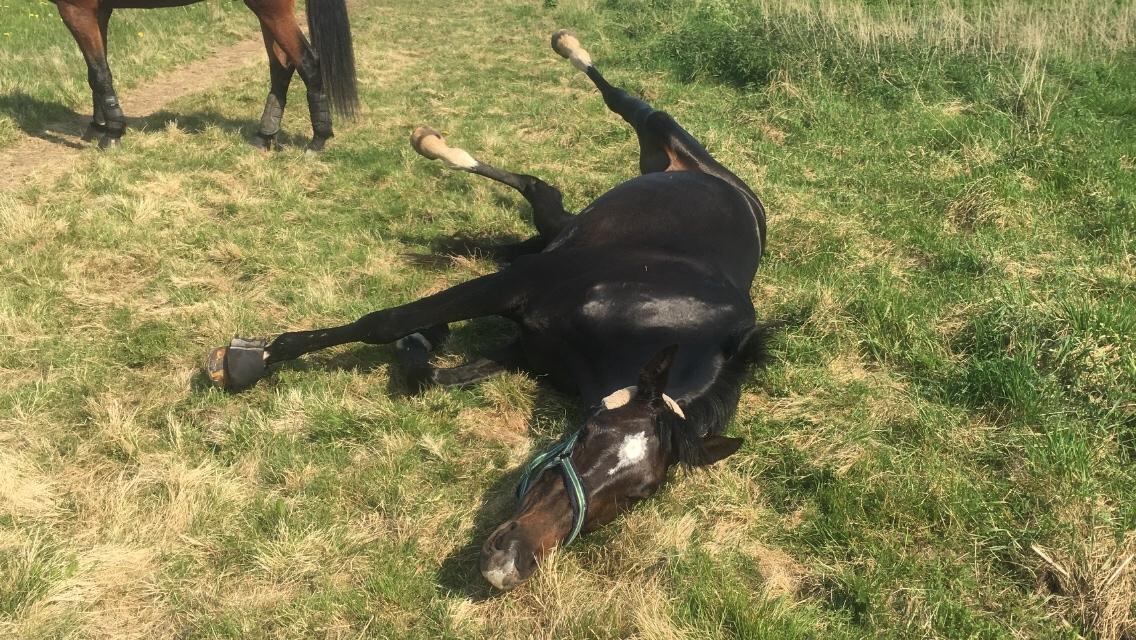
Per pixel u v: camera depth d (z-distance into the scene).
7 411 3.32
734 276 3.86
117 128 6.27
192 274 4.52
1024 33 9.21
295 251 4.80
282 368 3.74
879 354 4.13
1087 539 2.83
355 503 3.01
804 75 8.41
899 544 2.92
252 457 3.20
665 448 2.56
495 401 3.55
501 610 2.58
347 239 5.02
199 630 2.46
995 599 2.73
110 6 6.25
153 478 3.04
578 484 2.46
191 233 4.89
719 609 2.57
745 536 2.96
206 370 3.61
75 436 3.22
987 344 4.05
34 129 6.70
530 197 4.72
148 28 10.21
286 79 6.54
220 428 3.35
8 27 9.76
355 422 3.38
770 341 3.48
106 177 5.54
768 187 6.03
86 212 4.98
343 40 6.47
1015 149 6.46
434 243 5.08
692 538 2.90
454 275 4.75
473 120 7.61
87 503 2.90
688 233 3.85
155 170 5.79
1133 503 3.02
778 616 2.55
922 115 7.44
